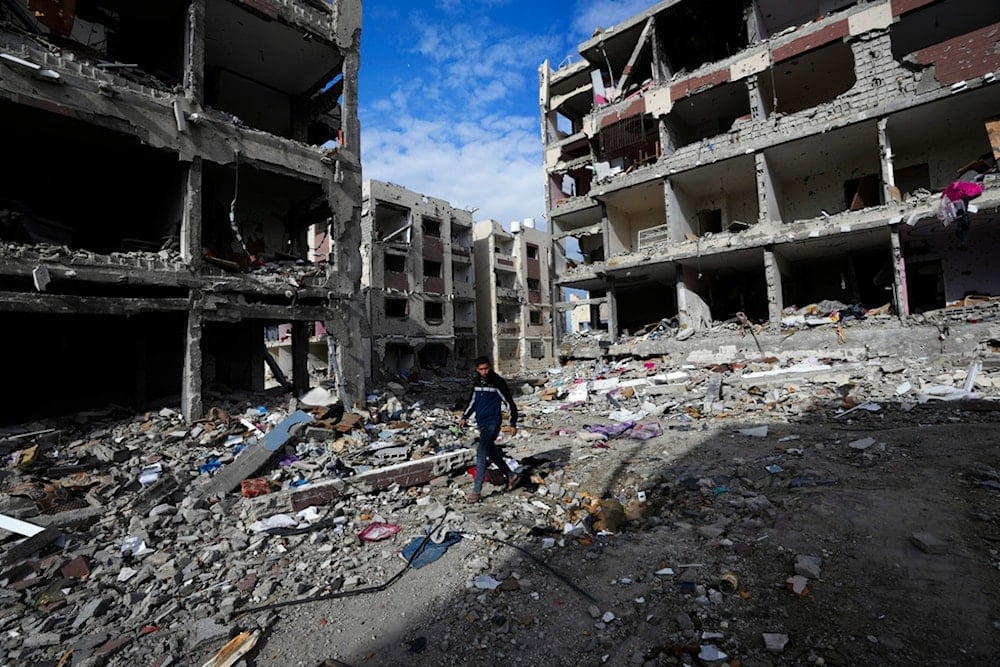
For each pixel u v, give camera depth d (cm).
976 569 343
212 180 1358
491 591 402
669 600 361
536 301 3988
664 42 2022
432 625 363
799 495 511
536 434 1026
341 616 383
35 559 498
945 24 1435
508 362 3672
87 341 1180
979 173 1317
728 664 288
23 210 951
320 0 1339
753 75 1659
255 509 586
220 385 1298
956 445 594
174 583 447
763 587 361
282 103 1588
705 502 540
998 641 277
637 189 1984
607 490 631
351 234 1352
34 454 727
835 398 984
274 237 1564
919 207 1328
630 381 1510
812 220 1512
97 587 448
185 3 1111
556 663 312
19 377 1064
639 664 300
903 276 1358
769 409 991
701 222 2044
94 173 1169
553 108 2562
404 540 523
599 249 2614
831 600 334
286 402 1182
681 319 1812
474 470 739
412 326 3020
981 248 1455
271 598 415
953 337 1209
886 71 1399
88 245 1206
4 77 824
